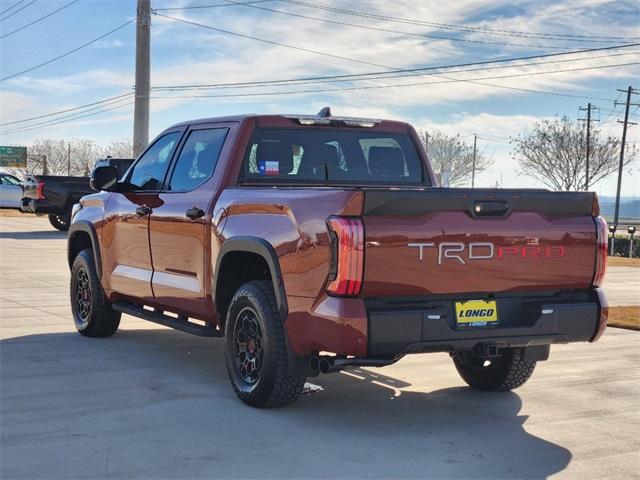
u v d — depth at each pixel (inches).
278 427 209.2
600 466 185.0
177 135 287.3
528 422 220.4
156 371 270.4
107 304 321.7
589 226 214.5
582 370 289.1
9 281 523.5
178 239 263.6
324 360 201.9
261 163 255.0
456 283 199.2
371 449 193.3
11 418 212.7
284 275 208.8
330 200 195.9
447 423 217.6
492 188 204.4
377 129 278.2
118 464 178.9
